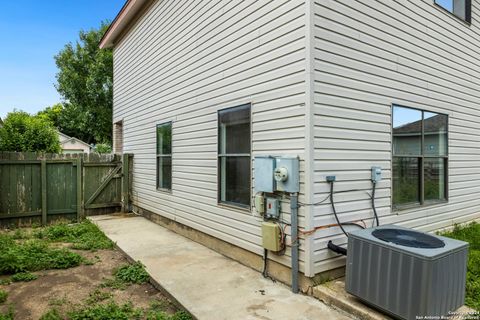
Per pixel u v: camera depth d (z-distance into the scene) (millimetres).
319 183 3488
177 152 6395
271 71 3891
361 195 3975
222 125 4934
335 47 3617
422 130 5051
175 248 5344
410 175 4828
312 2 3385
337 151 3660
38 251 5074
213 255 4941
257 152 4168
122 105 9906
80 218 8094
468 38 6121
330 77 3566
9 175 7195
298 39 3500
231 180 4777
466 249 2834
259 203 4016
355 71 3857
